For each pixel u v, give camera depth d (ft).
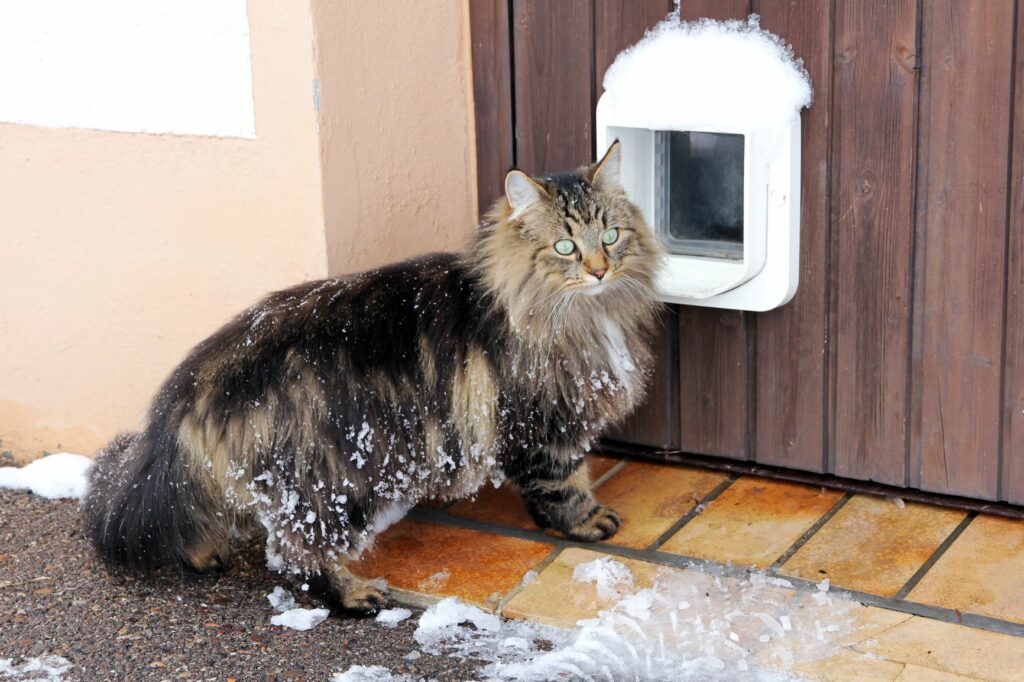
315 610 6.08
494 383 6.10
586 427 6.25
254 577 6.33
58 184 6.86
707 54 6.42
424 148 6.82
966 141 6.17
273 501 5.98
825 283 6.52
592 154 6.83
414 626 6.03
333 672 5.77
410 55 6.68
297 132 6.37
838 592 6.00
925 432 6.48
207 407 5.99
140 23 6.50
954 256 6.28
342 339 6.04
